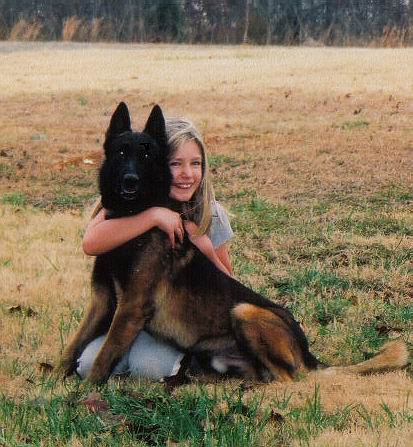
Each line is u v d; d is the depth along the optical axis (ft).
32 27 124.16
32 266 26.13
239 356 16.97
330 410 14.78
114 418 14.37
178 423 13.89
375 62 75.82
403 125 48.98
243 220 32.40
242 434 13.28
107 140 16.42
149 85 66.69
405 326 20.98
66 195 38.29
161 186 16.33
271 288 24.14
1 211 34.06
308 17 131.44
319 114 53.16
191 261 16.63
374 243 28.76
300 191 37.29
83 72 77.00
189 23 135.23
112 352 15.88
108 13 139.64
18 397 15.79
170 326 16.51
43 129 52.13
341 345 19.61
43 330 20.01
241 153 44.32
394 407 14.85
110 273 16.25
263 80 66.59
